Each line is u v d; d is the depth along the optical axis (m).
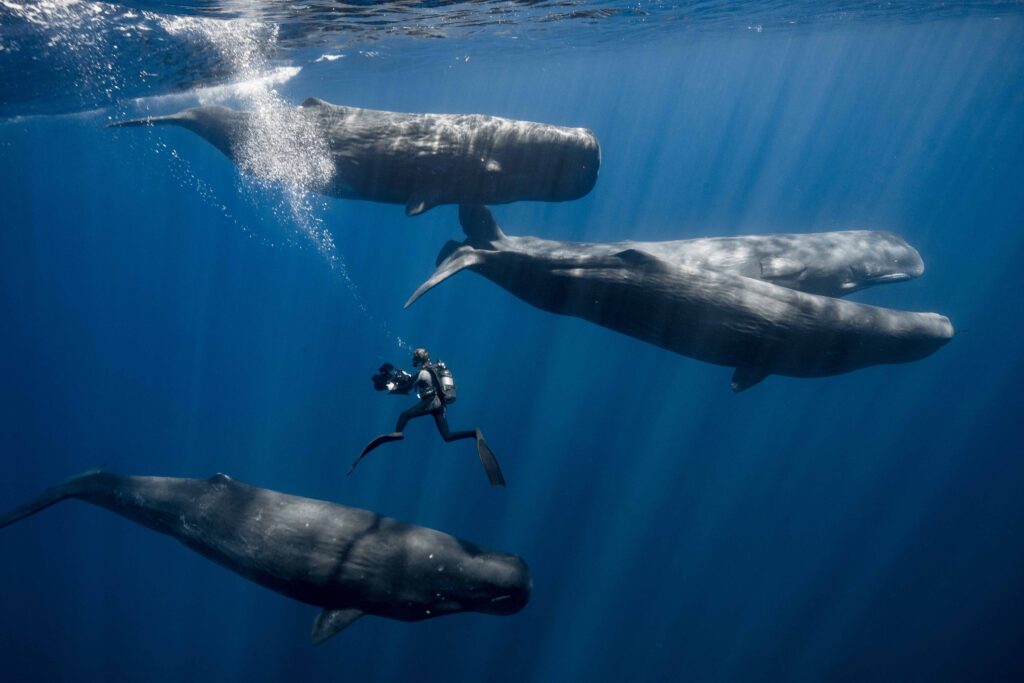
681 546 22.89
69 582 25.45
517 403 28.62
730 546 23.17
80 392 38.19
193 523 8.27
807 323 9.06
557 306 9.73
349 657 20.41
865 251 12.30
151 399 36.72
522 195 9.65
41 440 34.56
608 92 57.78
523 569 7.45
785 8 23.86
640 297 9.13
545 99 57.25
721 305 8.99
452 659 19.91
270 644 21.55
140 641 22.45
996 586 21.50
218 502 8.26
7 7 11.08
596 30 24.62
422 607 7.27
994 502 24.98
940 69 51.47
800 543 23.53
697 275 9.13
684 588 21.56
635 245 11.46
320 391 31.75
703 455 26.73
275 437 28.83
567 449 26.30
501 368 31.53
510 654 19.89
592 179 9.84
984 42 37.16
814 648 19.88
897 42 37.28
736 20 25.98
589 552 22.27
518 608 7.43
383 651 20.34
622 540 22.81
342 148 9.27
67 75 17.08
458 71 33.25
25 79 17.16
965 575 22.16
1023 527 23.84
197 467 28.89
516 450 25.72
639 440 27.16
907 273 12.35
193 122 10.27
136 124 10.55
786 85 63.56
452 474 24.30
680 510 24.28
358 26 16.73
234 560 7.82
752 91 69.44
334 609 7.41
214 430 31.25
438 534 7.66
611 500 24.20
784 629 20.55
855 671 19.22
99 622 23.42
